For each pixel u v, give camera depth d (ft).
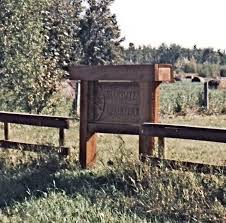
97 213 19.29
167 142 36.88
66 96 65.26
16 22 52.08
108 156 28.76
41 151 28.48
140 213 19.36
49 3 56.03
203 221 18.44
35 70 54.03
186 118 59.62
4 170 26.55
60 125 28.30
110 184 22.81
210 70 264.11
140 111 25.70
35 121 29.12
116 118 26.58
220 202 19.71
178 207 19.54
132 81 25.93
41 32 57.52
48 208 20.03
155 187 21.17
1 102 53.57
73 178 24.13
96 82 27.20
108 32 161.68
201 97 72.59
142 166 23.04
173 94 86.48
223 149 33.86
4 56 52.37
